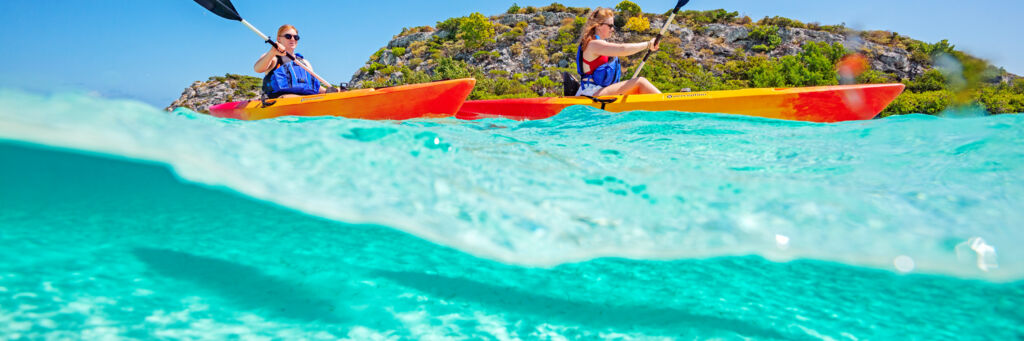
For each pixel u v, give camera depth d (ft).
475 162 5.62
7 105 4.39
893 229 4.07
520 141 7.68
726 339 2.86
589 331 2.95
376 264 3.68
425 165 5.32
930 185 5.00
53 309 2.79
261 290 3.25
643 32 157.17
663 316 3.11
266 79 16.01
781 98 13.52
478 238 4.06
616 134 9.50
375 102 14.28
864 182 5.24
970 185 4.91
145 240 3.77
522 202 4.60
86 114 4.76
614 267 3.72
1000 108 69.15
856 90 13.48
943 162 5.87
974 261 3.60
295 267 3.58
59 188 4.12
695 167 6.02
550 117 13.44
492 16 187.52
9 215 3.76
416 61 166.91
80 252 3.48
